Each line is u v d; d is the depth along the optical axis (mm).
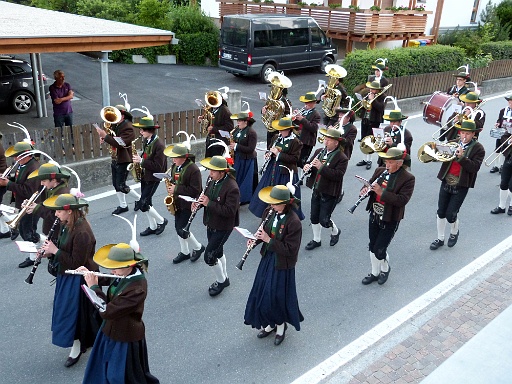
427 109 12000
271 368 5414
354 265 7555
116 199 9602
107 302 4504
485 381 2619
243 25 19562
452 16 25984
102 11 24188
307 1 25016
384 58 15766
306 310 6434
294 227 5246
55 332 5121
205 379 5230
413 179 6355
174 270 7281
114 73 20938
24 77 14727
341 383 5199
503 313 3092
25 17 13086
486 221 9078
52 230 5199
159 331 5961
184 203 6832
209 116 9898
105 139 8227
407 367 5434
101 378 4559
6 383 5113
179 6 26375
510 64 20438
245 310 5824
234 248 7980
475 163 7363
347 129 9406
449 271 7402
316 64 21609
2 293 6586
